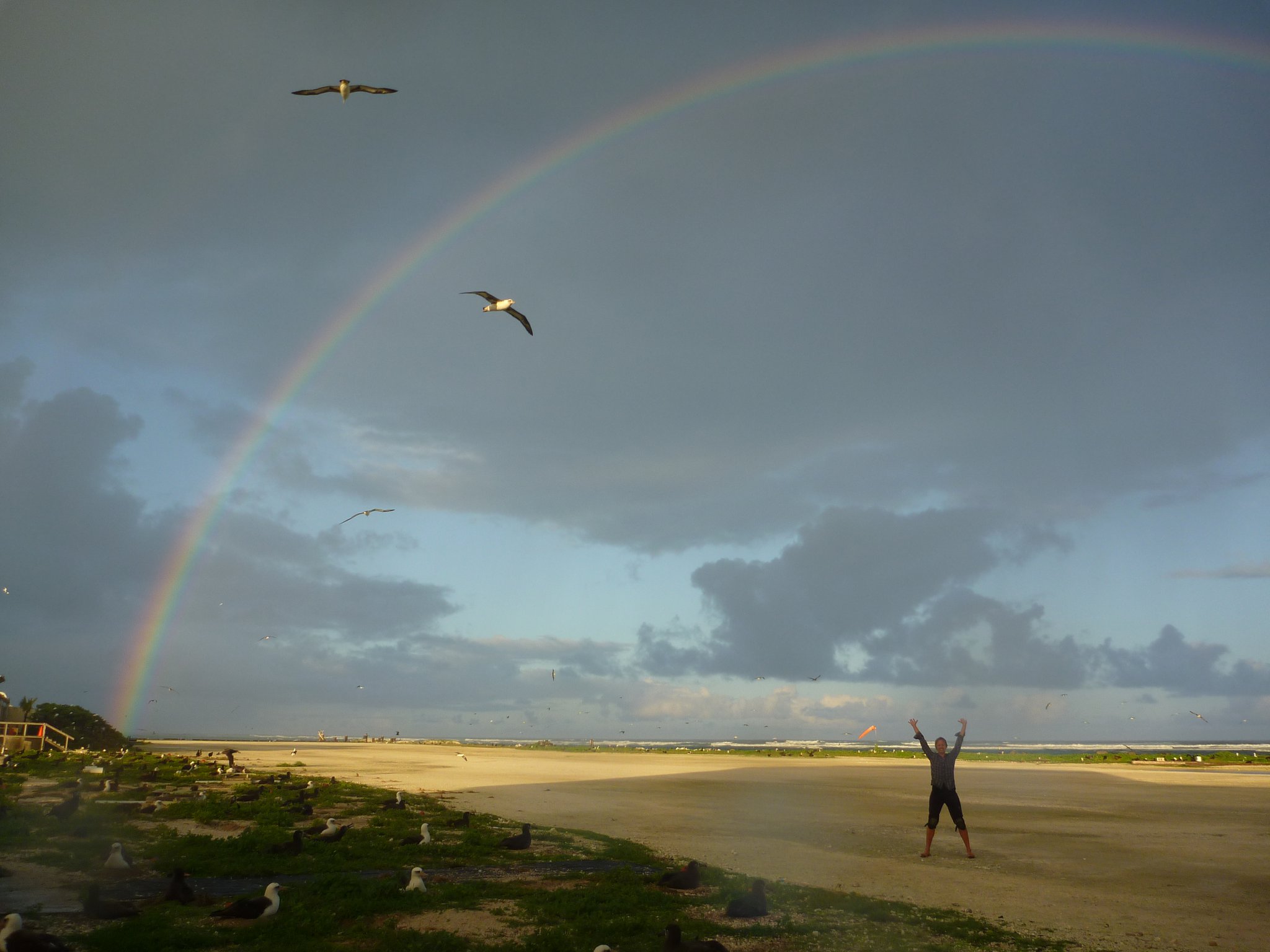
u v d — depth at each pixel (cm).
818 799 3862
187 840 2039
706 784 4784
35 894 1466
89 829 2189
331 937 1215
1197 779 5528
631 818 2927
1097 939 1295
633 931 1283
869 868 1959
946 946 1244
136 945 1123
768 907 1488
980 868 1973
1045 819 3078
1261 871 1941
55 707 8144
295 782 4000
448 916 1360
